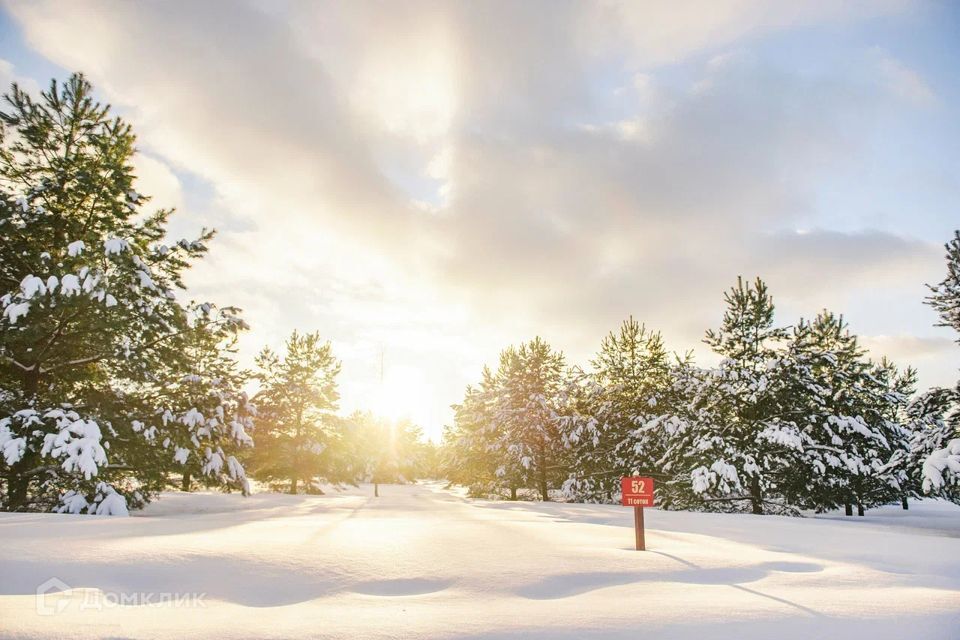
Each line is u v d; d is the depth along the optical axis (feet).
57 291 46.96
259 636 11.45
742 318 84.02
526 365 124.16
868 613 13.83
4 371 53.47
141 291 53.21
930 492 48.37
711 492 80.02
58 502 46.83
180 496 85.66
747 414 79.10
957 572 20.66
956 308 54.75
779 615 13.53
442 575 17.63
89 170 56.24
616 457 106.63
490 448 123.03
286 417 133.90
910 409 56.29
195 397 59.88
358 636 11.55
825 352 82.58
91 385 59.36
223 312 59.36
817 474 74.08
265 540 23.31
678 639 11.66
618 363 118.62
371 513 48.91
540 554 21.30
